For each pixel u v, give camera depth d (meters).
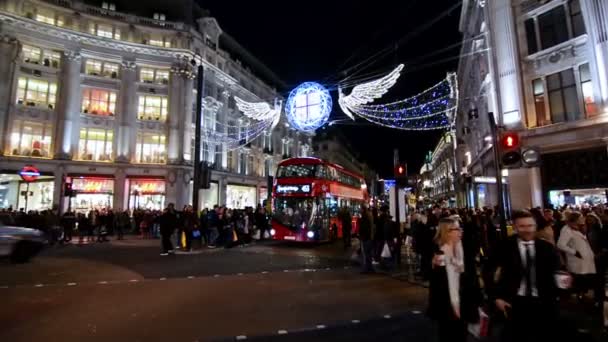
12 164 26.45
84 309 6.71
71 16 29.53
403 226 14.60
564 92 15.20
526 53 16.45
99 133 30.61
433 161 78.44
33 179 26.50
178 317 6.24
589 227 7.78
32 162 27.12
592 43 13.97
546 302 3.21
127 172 30.66
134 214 26.39
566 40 15.19
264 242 21.16
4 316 6.25
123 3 33.19
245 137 42.22
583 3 14.34
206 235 18.80
